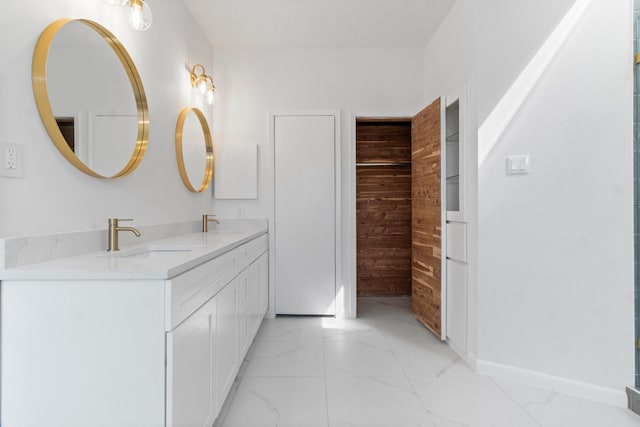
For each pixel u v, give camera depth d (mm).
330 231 3621
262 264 3248
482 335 2436
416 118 3428
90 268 1238
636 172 2021
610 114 2070
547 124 2232
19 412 1231
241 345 2309
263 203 3627
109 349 1224
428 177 3125
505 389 2227
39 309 1224
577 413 1964
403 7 2920
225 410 1971
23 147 1325
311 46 3609
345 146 3658
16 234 1300
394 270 4523
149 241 2201
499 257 2381
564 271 2195
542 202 2250
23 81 1327
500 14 2354
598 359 2104
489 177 2393
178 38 2742
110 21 1858
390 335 3145
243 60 3637
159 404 1229
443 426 1843
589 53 2123
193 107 3039
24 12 1331
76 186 1612
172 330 1241
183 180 2812
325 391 2182
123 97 1920
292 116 3621
